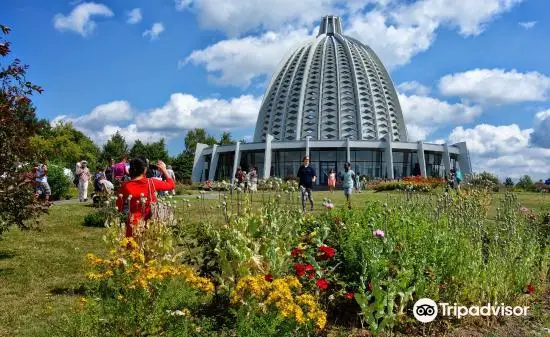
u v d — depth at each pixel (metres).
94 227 13.08
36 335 4.86
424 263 5.38
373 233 5.54
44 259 8.95
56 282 7.34
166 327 4.10
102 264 4.52
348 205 8.30
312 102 96.62
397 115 101.25
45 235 11.73
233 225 5.87
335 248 6.07
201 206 15.27
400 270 5.35
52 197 25.20
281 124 97.38
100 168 20.08
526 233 8.21
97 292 4.42
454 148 68.88
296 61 104.50
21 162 8.55
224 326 4.72
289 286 4.51
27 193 8.48
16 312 5.88
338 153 64.81
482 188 15.98
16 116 8.40
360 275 5.43
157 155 76.94
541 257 7.49
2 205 8.22
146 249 5.83
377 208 7.80
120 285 4.26
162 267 4.43
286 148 63.31
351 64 99.38
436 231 6.12
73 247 10.15
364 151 64.75
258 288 4.16
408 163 67.06
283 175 65.44
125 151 76.62
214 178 68.75
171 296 4.14
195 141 99.69
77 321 4.08
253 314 4.14
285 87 101.31
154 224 6.08
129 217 6.36
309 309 4.43
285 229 6.13
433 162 70.31
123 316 4.00
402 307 5.09
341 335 5.00
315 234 5.99
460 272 5.63
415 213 7.90
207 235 6.07
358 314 5.21
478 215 8.73
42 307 6.04
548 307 6.19
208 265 5.84
